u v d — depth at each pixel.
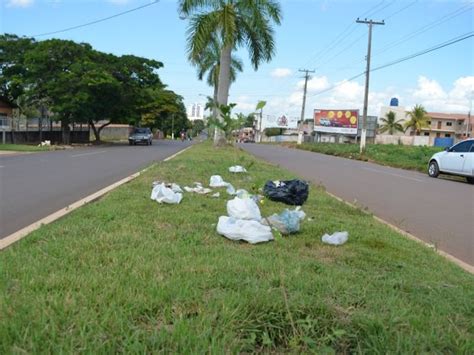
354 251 5.53
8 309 3.19
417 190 13.97
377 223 7.60
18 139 35.19
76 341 2.81
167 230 5.86
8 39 35.66
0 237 5.94
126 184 10.28
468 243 7.20
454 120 83.75
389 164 27.56
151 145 40.19
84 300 3.38
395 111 85.44
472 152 17.64
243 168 13.32
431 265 5.23
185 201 8.06
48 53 33.62
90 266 4.21
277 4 24.58
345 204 9.15
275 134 104.81
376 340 3.03
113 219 6.35
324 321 3.22
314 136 75.44
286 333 3.11
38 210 7.84
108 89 36.28
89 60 35.69
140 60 40.50
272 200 8.80
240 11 24.91
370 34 34.88
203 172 12.97
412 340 3.06
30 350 2.70
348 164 25.00
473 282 4.67
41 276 3.86
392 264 5.04
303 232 6.30
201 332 2.95
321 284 4.03
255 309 3.30
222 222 5.80
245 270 4.31
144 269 4.15
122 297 3.45
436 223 8.73
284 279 4.04
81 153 24.47
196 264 4.42
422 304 3.79
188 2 23.59
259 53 26.02
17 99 36.62
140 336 2.90
